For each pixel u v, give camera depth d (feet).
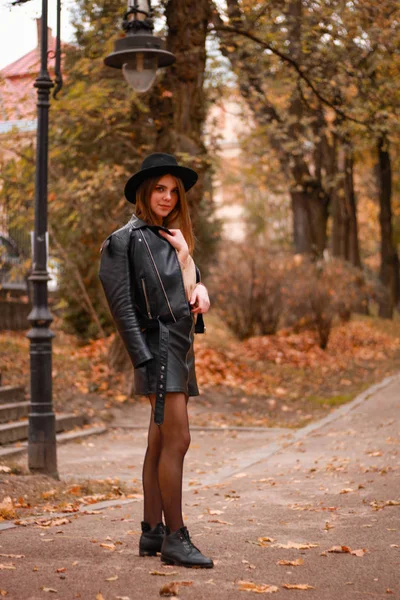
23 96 40.65
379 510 21.08
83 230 54.90
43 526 19.52
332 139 94.89
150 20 34.65
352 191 108.37
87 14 47.57
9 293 61.31
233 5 51.62
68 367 48.98
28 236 58.49
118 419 43.27
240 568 15.30
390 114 55.88
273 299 69.67
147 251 15.23
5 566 15.11
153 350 15.08
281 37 53.36
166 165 15.56
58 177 52.54
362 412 43.91
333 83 55.62
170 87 48.75
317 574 14.97
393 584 14.33
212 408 46.93
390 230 110.93
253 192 142.61
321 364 64.54
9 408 37.45
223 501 23.59
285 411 47.16
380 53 53.72
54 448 27.81
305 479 27.04
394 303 132.87
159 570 14.97
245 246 71.36
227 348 61.93
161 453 15.35
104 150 53.88
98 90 45.75
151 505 16.14
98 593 13.38
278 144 83.20
